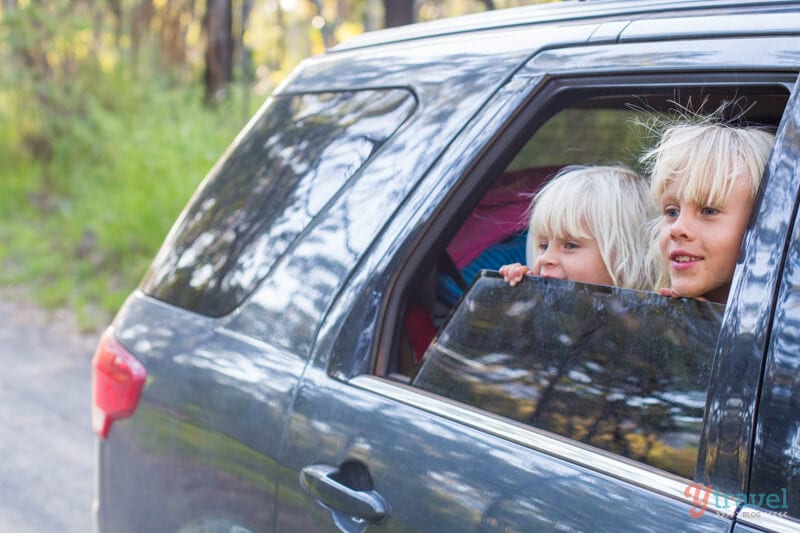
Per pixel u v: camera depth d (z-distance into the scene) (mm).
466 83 2156
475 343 1937
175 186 9547
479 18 2307
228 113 10938
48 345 7902
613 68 1890
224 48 13859
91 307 9086
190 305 2488
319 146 2400
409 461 1806
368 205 2182
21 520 4672
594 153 2754
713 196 1703
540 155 2820
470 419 1798
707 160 1717
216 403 2242
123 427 2553
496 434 1742
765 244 1521
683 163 1764
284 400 2084
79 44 13836
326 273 2164
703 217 1734
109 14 14914
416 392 1924
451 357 1954
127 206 10039
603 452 1627
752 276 1520
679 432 1574
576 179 2152
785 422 1418
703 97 1916
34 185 13859
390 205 2137
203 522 2270
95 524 2750
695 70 1750
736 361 1495
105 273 10148
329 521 1915
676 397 1604
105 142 12594
